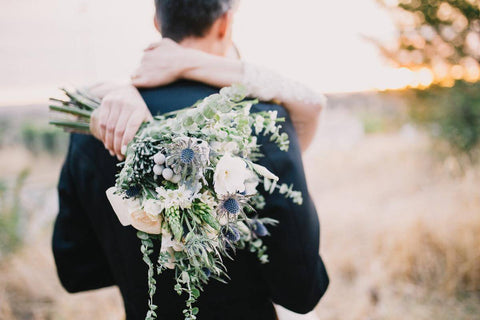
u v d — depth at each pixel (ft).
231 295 2.92
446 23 15.65
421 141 19.22
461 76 16.22
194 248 2.23
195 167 2.20
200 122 2.36
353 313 8.53
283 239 2.77
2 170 29.35
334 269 10.35
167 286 2.93
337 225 12.68
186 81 2.94
